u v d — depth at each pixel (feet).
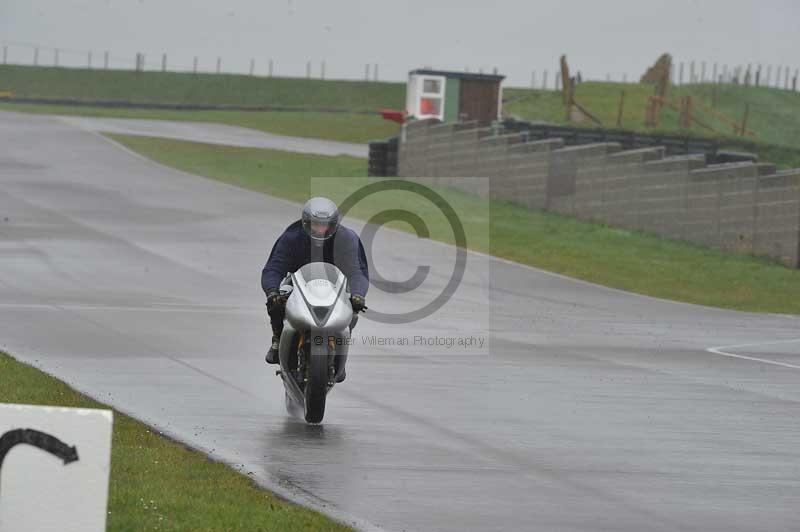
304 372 134.62
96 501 69.77
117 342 191.42
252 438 125.08
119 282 276.41
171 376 162.09
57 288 260.83
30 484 69.97
